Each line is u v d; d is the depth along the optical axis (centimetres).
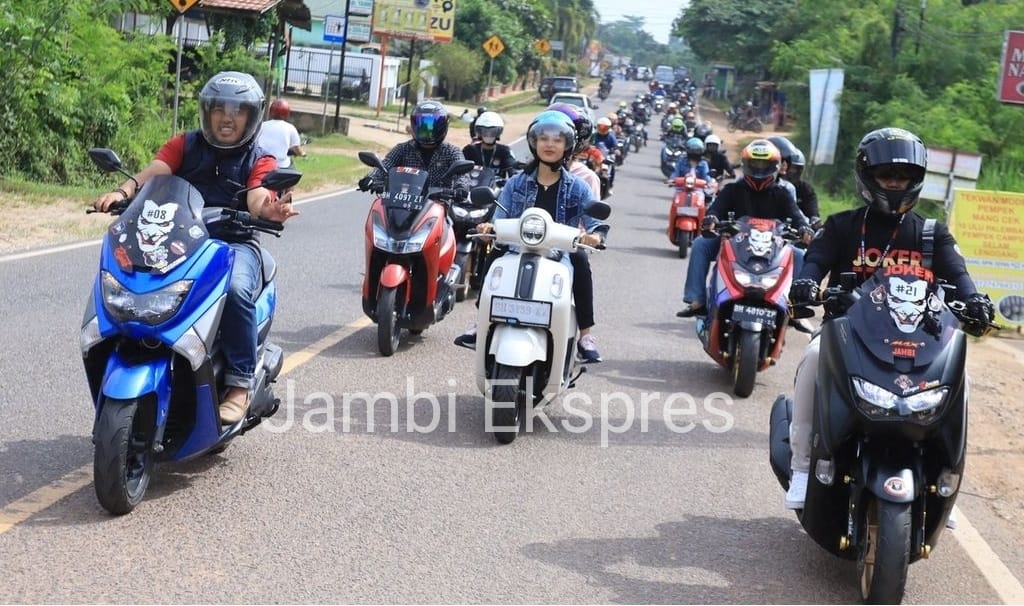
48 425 695
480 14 7019
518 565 550
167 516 571
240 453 684
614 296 1427
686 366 1057
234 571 512
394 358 969
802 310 760
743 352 932
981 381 1105
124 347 561
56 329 936
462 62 6456
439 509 618
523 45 8006
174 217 565
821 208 2875
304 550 543
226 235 631
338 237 1661
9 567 493
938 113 3027
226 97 619
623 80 15525
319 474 657
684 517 643
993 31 3575
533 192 817
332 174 2561
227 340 599
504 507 632
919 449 514
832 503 545
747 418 884
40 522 547
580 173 979
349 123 4078
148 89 2264
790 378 1048
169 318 546
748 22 7625
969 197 1391
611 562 565
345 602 490
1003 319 1398
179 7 1922
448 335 1089
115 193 614
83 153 1919
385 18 4953
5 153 1781
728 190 1051
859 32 3850
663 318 1301
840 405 513
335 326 1066
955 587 571
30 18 1794
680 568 565
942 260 578
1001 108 2956
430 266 989
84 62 1980
